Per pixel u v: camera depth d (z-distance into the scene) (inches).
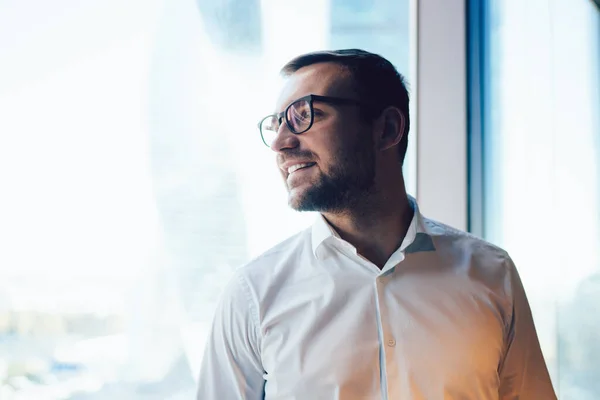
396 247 36.8
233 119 55.5
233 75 55.7
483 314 34.2
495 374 33.5
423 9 53.7
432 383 32.3
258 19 55.9
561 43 47.0
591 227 43.0
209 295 55.2
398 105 37.3
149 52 55.5
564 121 46.5
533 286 50.3
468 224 53.9
